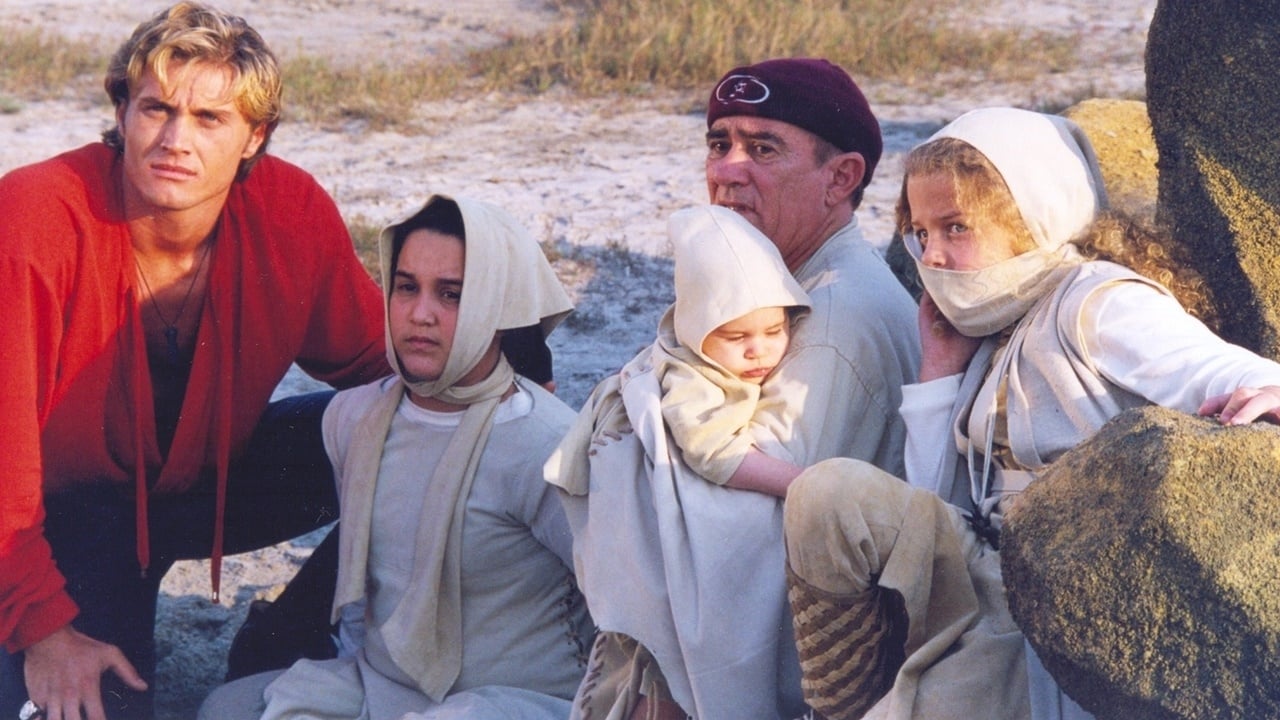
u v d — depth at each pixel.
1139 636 2.56
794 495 2.89
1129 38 14.79
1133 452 2.61
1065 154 3.16
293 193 4.04
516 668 3.73
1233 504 2.54
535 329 3.91
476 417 3.69
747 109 3.67
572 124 11.80
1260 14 3.44
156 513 4.12
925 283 3.20
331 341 4.22
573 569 3.68
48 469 3.87
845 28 14.12
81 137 11.10
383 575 3.74
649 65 13.29
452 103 12.48
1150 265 3.21
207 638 4.70
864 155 3.74
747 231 3.39
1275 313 3.38
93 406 3.82
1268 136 3.45
